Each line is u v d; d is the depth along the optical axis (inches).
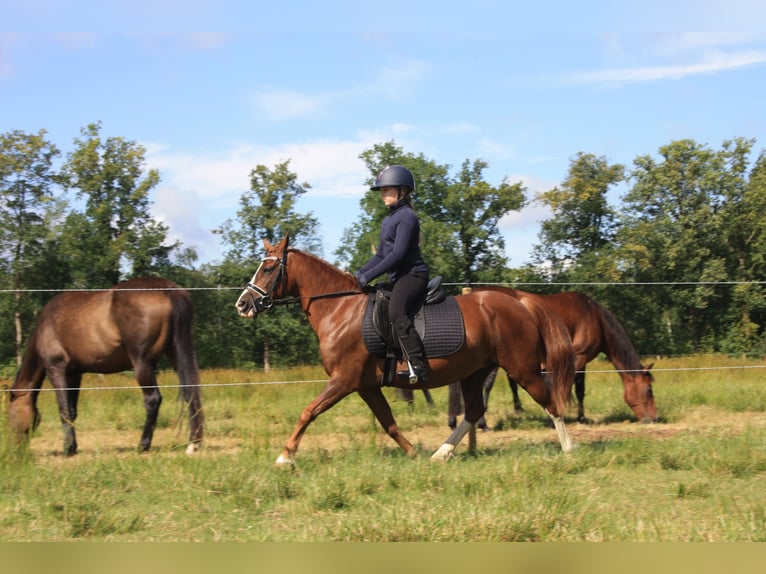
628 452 297.4
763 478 268.1
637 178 1567.4
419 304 293.1
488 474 254.8
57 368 343.0
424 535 195.2
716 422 424.8
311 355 1455.5
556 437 384.2
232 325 1408.7
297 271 303.4
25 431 335.0
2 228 1301.7
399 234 281.6
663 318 1181.7
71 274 1370.6
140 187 1455.5
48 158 1389.0
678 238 1440.7
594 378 650.8
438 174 1654.8
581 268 1459.2
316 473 269.7
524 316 308.2
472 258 1663.4
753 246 1455.5
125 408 485.1
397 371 294.5
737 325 1109.1
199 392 338.0
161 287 343.0
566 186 1585.9
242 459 285.7
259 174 1547.7
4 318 1095.0
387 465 272.7
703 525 204.5
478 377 316.2
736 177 1494.8
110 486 256.8
